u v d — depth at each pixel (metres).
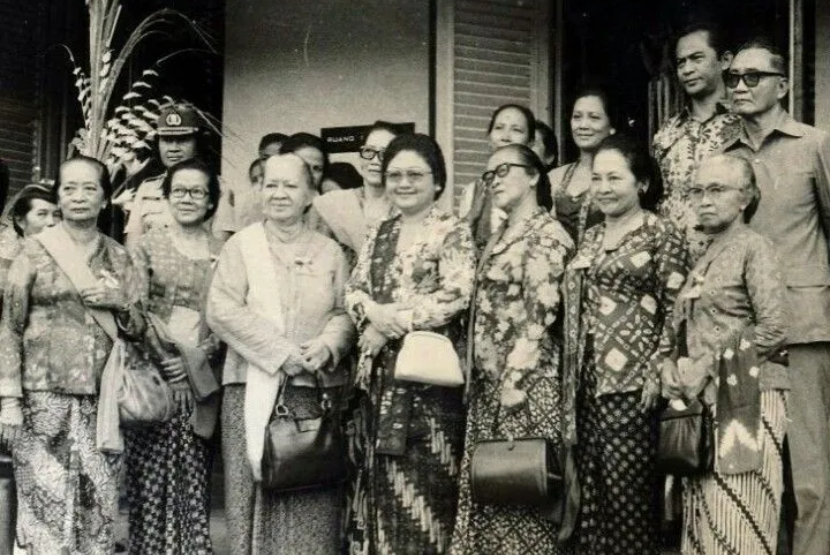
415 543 5.25
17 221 7.00
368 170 6.19
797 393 5.30
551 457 5.01
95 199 5.60
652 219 5.06
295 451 5.37
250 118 8.41
